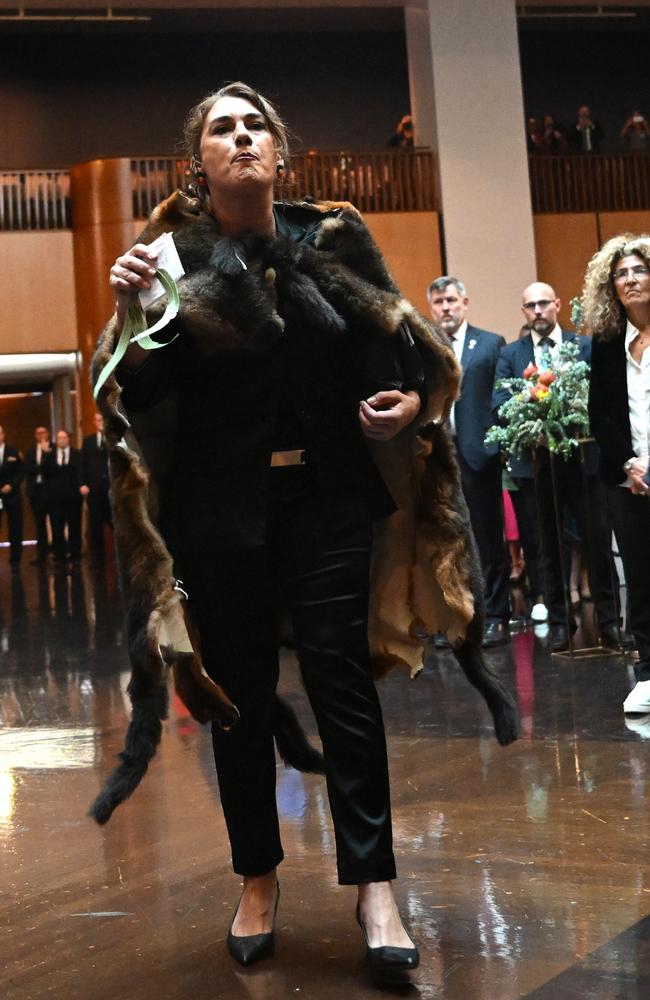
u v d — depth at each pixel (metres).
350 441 2.40
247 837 2.43
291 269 2.30
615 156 16.89
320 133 19.72
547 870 2.79
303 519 2.37
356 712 2.34
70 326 16.73
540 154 16.69
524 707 4.74
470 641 2.47
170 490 2.42
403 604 2.56
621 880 2.70
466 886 2.71
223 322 2.25
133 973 2.35
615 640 6.12
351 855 2.29
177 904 2.72
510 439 6.24
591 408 4.62
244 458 2.34
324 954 2.38
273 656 2.46
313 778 3.77
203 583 2.37
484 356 6.59
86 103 19.19
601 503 6.12
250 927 2.43
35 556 17.00
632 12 19.00
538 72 20.00
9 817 3.55
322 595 2.35
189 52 19.44
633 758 3.83
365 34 19.80
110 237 16.28
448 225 15.85
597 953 2.30
